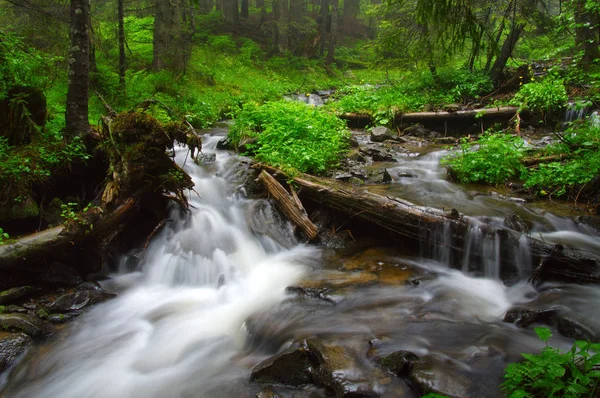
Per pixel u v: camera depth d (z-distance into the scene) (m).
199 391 4.06
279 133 9.95
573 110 12.32
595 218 6.93
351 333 4.51
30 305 5.46
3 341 4.62
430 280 5.81
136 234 7.11
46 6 11.05
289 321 4.95
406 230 6.70
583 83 13.57
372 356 4.04
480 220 6.61
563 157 8.99
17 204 6.39
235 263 6.72
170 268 6.57
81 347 4.89
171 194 7.82
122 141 6.55
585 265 5.49
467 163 9.26
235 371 4.30
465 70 18.05
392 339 4.35
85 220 6.17
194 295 6.11
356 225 7.48
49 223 6.65
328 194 7.40
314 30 33.25
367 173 9.57
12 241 5.70
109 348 4.89
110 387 4.27
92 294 5.75
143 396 4.12
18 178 6.44
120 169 6.58
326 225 7.55
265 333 4.81
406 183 9.02
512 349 4.10
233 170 9.23
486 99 16.11
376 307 5.13
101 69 13.86
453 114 13.84
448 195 8.18
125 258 6.75
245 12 37.34
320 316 4.99
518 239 5.85
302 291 5.59
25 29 11.40
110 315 5.55
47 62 9.33
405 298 5.34
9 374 4.42
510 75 16.98
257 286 6.09
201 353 4.75
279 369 3.98
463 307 5.12
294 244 7.25
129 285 6.34
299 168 8.68
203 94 17.70
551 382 3.02
